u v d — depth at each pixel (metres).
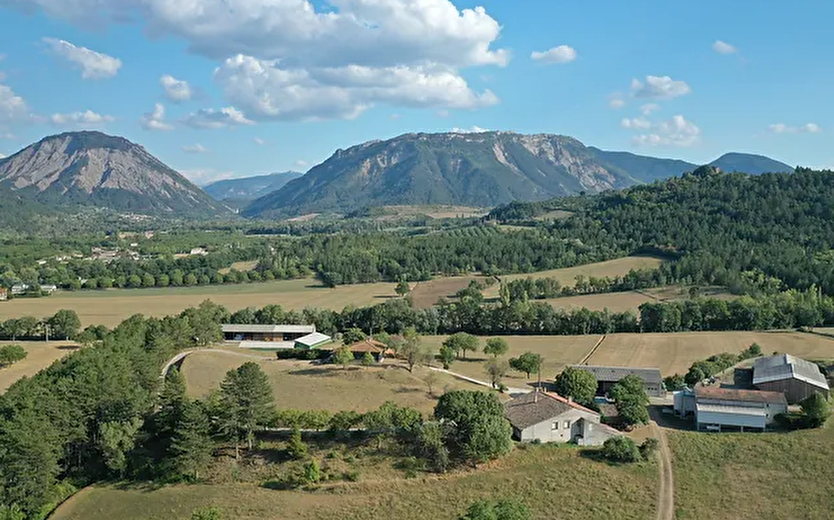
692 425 105.12
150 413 103.06
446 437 89.94
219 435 93.94
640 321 181.88
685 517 74.50
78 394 94.25
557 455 89.69
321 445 92.19
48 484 81.94
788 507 76.12
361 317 195.12
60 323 177.38
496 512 63.22
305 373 129.00
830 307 177.62
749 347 154.50
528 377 135.88
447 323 191.00
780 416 101.81
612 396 108.12
